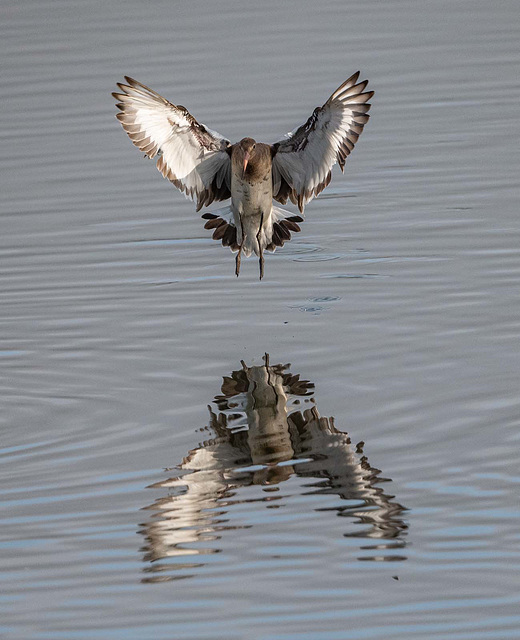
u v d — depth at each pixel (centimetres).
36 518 1067
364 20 2773
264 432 1222
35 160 2138
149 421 1266
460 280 1617
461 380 1312
